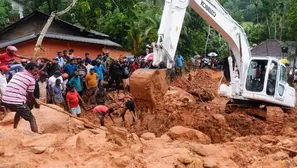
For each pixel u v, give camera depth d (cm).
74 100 1245
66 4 3025
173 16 1160
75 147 750
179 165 704
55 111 991
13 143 729
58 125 943
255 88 1374
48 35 2211
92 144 779
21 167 626
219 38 4019
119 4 2175
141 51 2667
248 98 1391
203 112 1347
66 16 3031
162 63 1119
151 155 768
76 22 2778
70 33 2519
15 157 672
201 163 727
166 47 1143
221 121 1241
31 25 2481
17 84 811
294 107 1546
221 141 1190
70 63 1516
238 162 834
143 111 1132
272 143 1062
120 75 1819
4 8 3484
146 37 2633
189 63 3159
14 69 1142
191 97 1689
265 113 1398
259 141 1073
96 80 1593
